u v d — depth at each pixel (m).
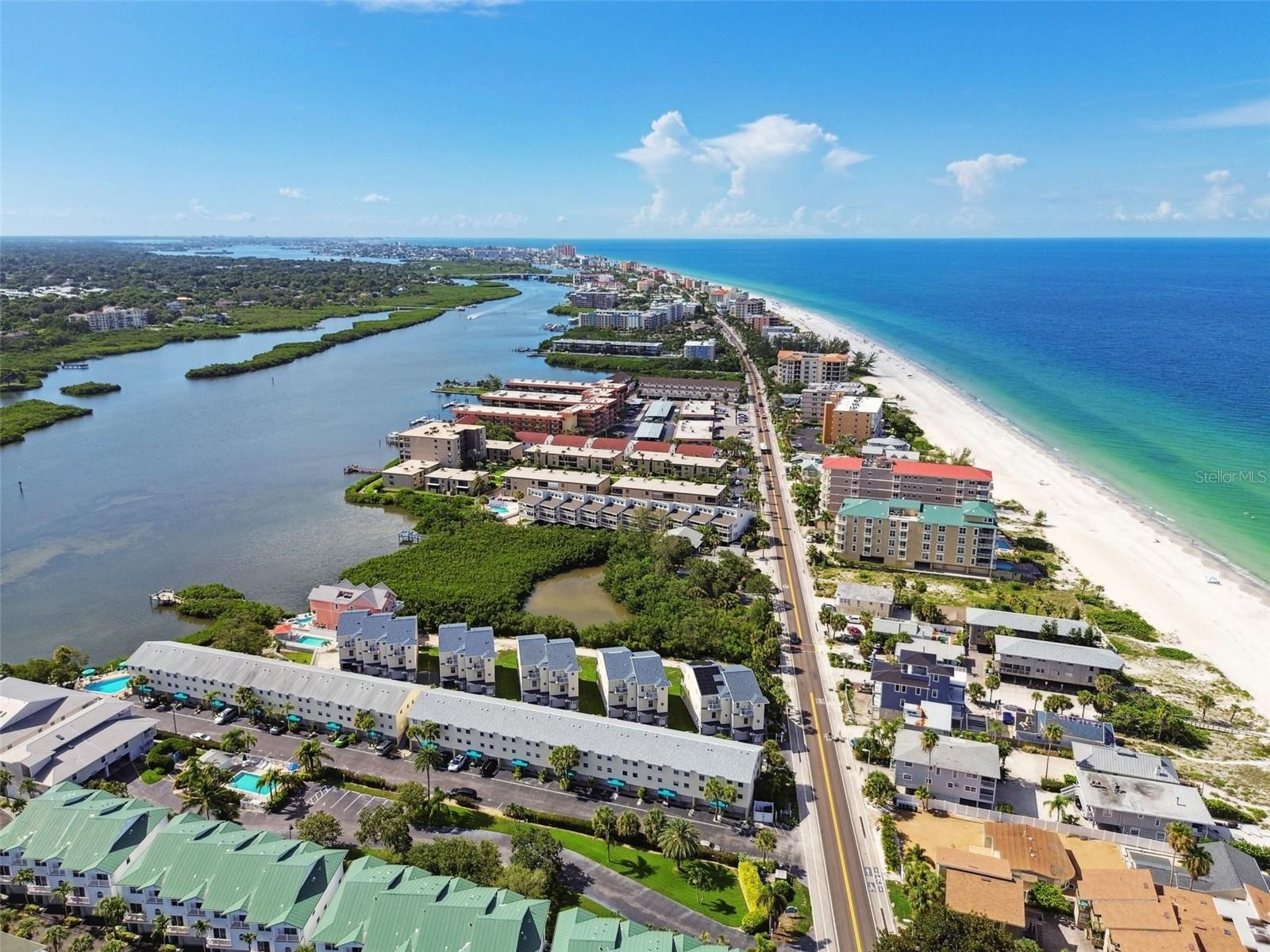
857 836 143.75
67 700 171.62
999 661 197.88
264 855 124.25
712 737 160.25
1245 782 160.12
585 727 160.38
